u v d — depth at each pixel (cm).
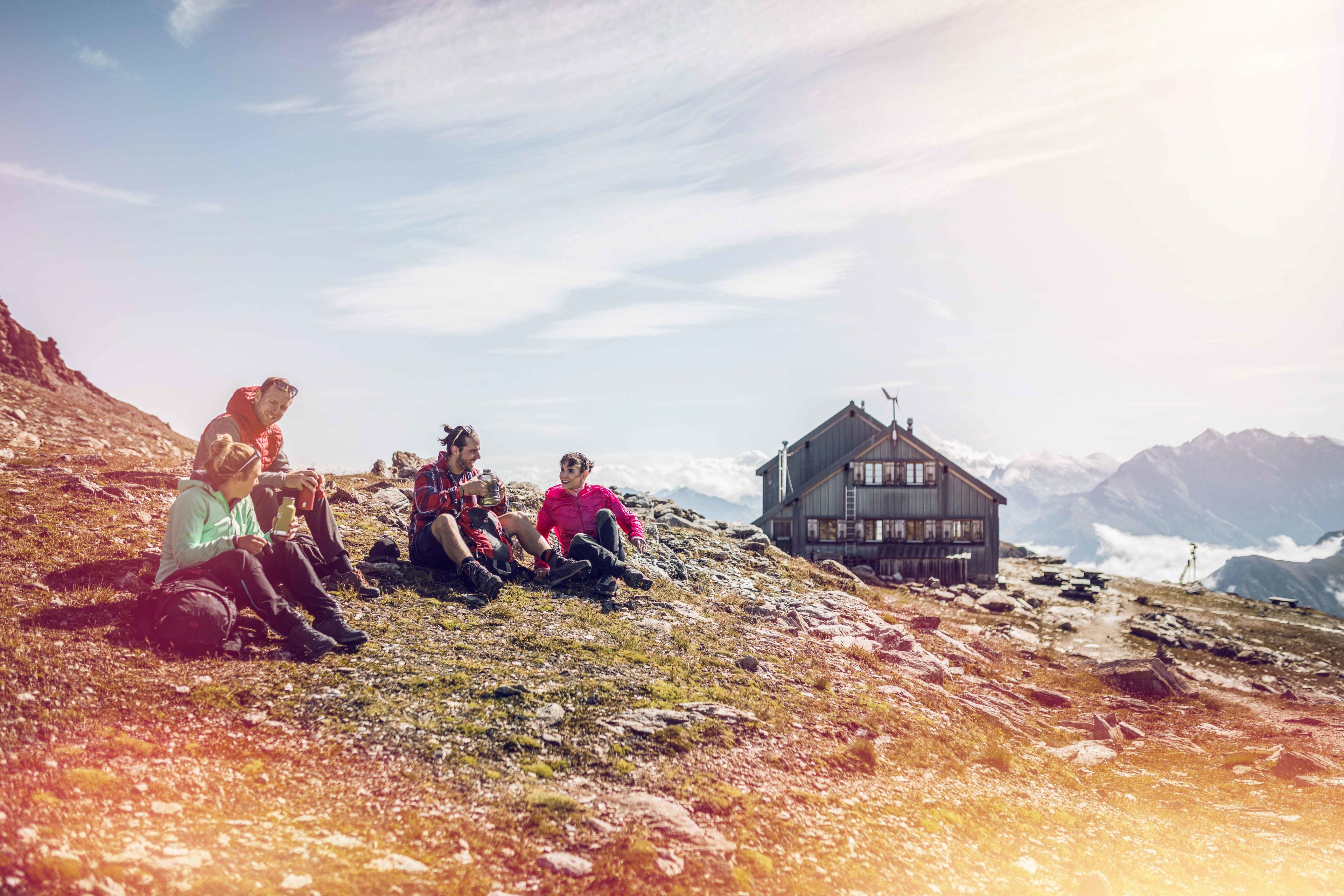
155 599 530
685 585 1180
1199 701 1500
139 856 301
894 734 716
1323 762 893
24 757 357
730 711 630
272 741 436
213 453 570
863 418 4178
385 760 441
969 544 3859
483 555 838
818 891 396
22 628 488
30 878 268
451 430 862
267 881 305
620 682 641
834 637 1120
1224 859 564
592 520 1001
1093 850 543
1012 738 902
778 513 3944
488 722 517
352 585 722
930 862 465
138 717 424
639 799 451
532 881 355
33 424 1875
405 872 335
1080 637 2553
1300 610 3503
